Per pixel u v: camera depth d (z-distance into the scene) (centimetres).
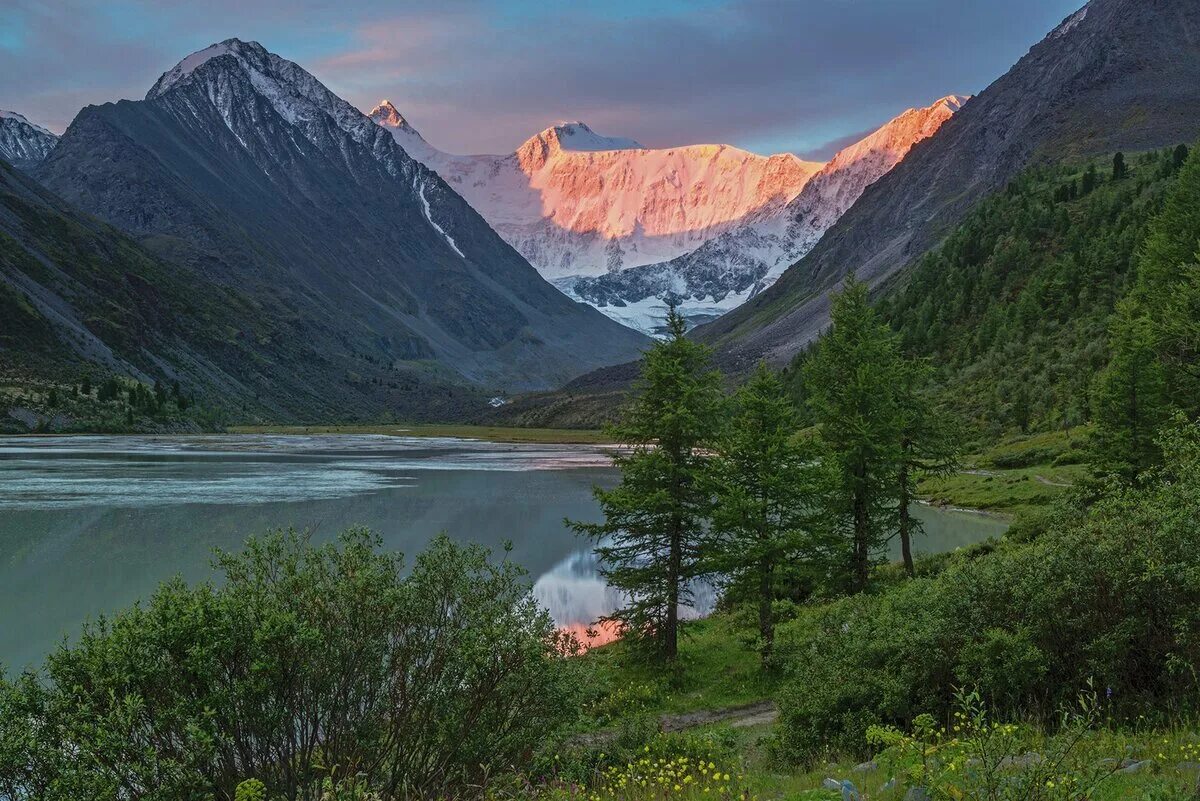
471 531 6122
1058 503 2106
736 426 3291
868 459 3591
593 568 4994
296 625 1305
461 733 1420
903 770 1006
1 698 1209
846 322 4141
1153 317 6012
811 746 1612
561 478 10406
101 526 5909
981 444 10312
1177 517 1429
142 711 1234
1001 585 1573
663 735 1853
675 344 3303
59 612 3716
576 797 1341
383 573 1455
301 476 10012
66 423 19125
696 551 3272
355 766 1347
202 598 1319
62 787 1138
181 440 18162
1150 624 1380
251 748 1313
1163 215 8181
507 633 1453
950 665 1521
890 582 3766
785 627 3278
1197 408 4503
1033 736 1194
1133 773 959
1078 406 9631
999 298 15250
